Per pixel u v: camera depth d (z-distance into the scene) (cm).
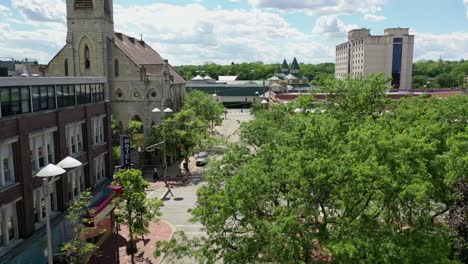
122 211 3070
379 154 1892
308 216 1922
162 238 3497
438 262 1723
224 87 16562
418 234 1877
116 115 6069
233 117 13250
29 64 6166
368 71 19162
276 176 2003
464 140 2342
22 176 2356
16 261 2211
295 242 1761
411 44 18862
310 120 2495
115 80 6203
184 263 2909
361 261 1706
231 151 2650
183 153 5866
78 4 5903
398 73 19062
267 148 2383
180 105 8025
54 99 2795
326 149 2112
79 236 2586
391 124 2936
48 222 1830
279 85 15138
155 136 5853
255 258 1962
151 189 5072
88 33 5953
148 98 6247
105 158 3691
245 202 1948
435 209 2517
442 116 3306
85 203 2559
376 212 2089
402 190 1792
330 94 3784
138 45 7931
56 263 2602
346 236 1766
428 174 2006
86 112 3216
